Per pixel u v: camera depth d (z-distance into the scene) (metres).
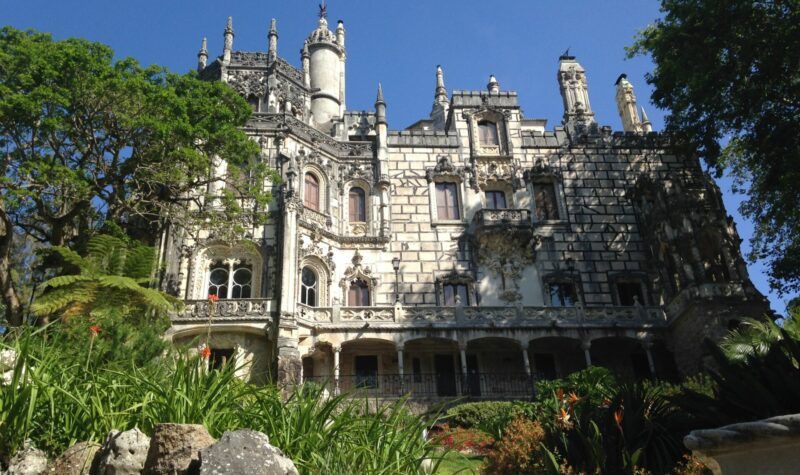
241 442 6.83
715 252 36.50
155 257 31.80
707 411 10.91
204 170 29.61
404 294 37.91
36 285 27.44
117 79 26.55
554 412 15.17
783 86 29.97
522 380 34.25
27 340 8.46
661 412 12.71
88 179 27.31
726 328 33.22
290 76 42.97
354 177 40.94
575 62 49.62
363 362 35.03
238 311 32.53
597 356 37.12
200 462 6.71
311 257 36.56
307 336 33.12
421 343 35.72
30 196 25.44
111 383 8.67
